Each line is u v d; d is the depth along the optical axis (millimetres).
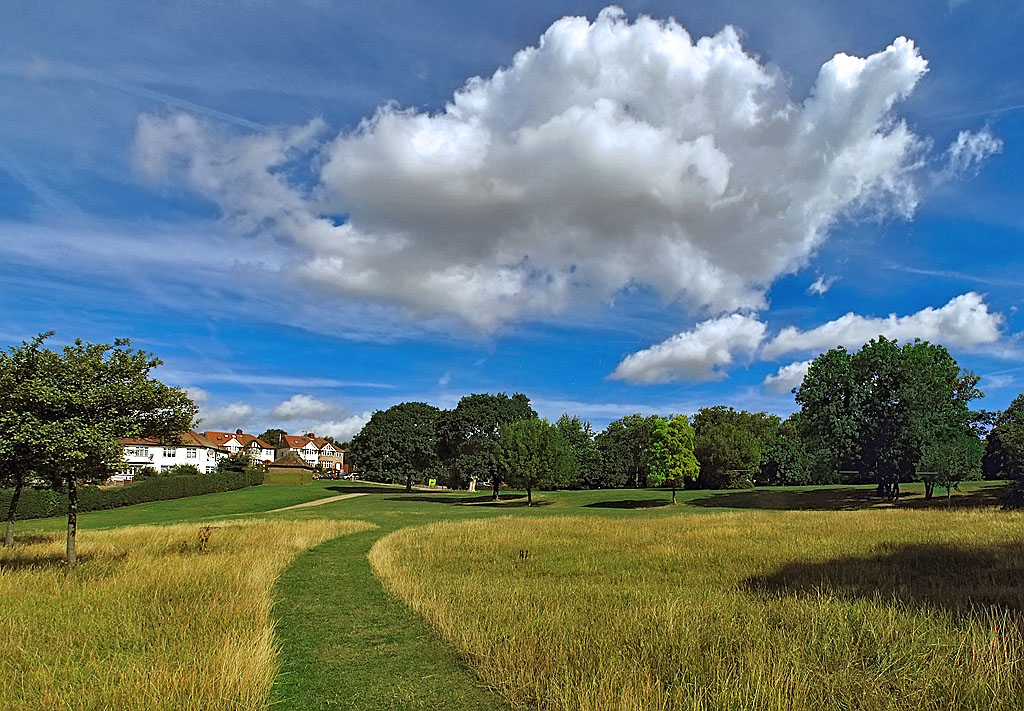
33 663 7684
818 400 54188
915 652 7246
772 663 6957
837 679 6566
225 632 8922
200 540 20141
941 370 51156
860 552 16922
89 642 8602
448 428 77000
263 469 102188
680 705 6023
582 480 97125
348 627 10164
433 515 44406
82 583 12867
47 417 14875
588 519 34156
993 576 12930
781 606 9922
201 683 6668
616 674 6641
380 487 90812
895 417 50062
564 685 6555
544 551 18953
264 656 7844
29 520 41156
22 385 14398
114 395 15438
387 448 79375
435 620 10062
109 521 39375
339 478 135250
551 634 8586
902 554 16219
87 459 15234
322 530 27078
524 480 60406
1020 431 40531
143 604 10922
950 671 6559
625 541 21219
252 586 12422
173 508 52594
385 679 7574
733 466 81562
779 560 15922
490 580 14000
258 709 6496
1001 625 7695
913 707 5953
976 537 19609
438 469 79000
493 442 63781
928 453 47656
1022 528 22297
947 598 10094
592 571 15250
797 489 69750
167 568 14555
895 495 51469
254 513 46625
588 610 10148
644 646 7785
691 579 13750
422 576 14609
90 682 6941
